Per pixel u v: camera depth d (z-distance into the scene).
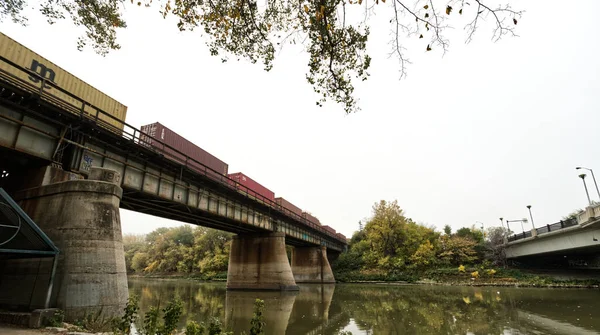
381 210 59.59
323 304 22.47
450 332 12.77
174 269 79.25
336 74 9.08
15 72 14.17
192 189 23.59
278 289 33.47
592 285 34.16
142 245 104.62
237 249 37.25
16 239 9.93
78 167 14.73
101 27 11.00
